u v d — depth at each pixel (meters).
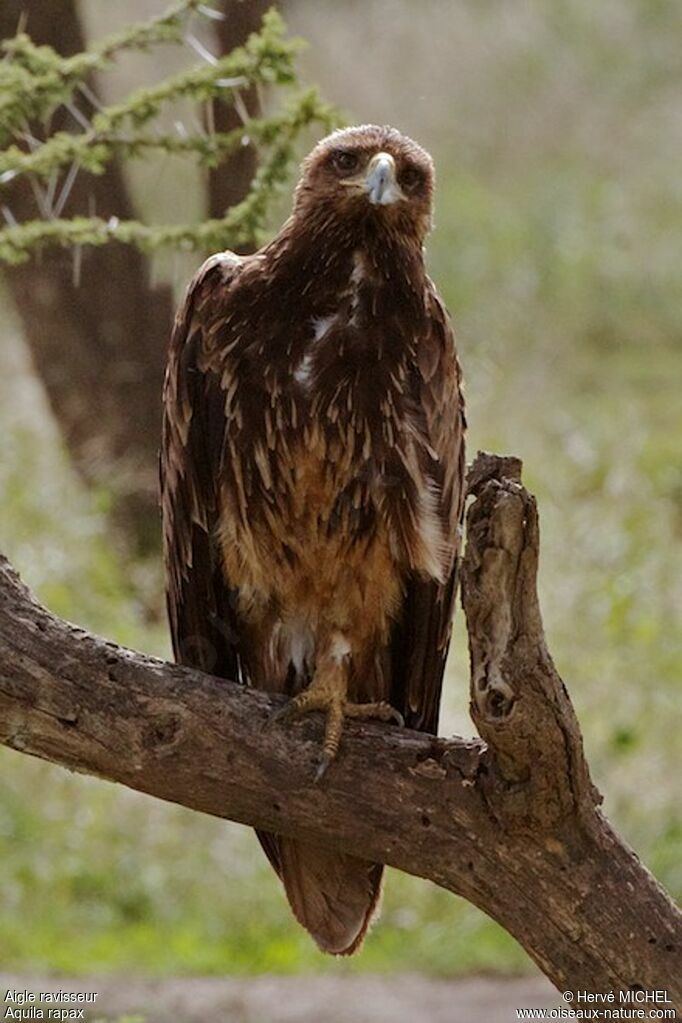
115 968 15.95
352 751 9.23
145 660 9.22
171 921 16.95
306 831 9.32
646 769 18.03
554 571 20.44
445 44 37.19
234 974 15.95
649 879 9.05
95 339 20.58
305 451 10.15
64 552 19.39
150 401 20.69
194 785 9.22
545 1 38.53
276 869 10.59
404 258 10.38
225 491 10.34
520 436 25.42
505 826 8.97
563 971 9.09
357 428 10.14
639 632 19.41
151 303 20.52
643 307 31.78
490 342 27.78
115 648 9.18
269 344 10.16
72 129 16.33
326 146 10.48
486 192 35.25
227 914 17.03
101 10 26.02
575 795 8.83
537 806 8.83
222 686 9.27
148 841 17.73
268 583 10.47
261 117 13.83
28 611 9.10
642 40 38.34
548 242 32.81
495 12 37.94
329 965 16.22
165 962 16.08
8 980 15.43
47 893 17.16
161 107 13.29
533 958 9.20
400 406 10.23
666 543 22.06
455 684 18.56
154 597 20.03
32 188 15.67
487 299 30.88
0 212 13.62
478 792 9.04
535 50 37.81
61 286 20.41
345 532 10.26
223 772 9.20
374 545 10.30
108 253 20.38
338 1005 15.20
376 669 10.73
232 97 12.77
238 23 15.95
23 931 16.50
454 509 10.59
